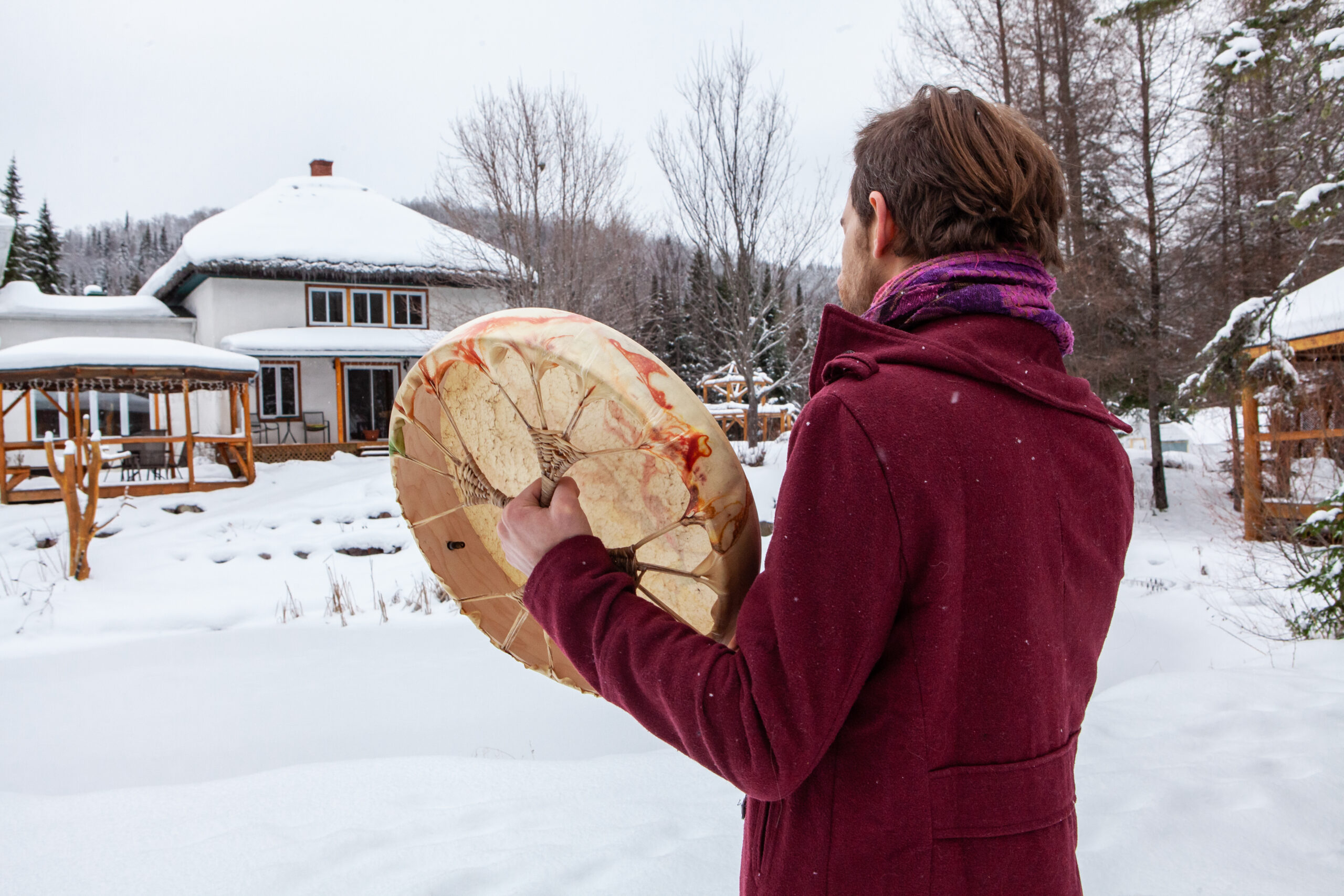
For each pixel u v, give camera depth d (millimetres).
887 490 774
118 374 15297
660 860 2648
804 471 798
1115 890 2412
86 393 20703
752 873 919
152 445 19609
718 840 2803
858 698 825
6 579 10367
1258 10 7145
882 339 893
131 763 4828
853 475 778
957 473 791
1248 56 6574
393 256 22844
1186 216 17391
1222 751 3477
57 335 22562
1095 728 3904
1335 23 6219
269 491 16562
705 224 17594
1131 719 4031
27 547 12250
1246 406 10227
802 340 18812
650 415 908
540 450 1066
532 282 17500
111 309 23406
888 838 807
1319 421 8148
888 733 806
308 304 22844
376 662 6793
